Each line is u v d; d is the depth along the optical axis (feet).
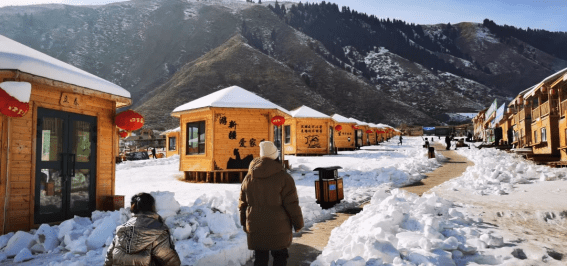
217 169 49.14
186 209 20.30
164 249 10.99
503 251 15.53
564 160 57.41
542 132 72.74
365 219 20.53
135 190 40.37
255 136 50.62
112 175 25.55
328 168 29.71
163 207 19.33
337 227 21.59
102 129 24.75
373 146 159.33
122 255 10.62
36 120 19.88
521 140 94.89
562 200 27.17
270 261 16.17
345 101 621.31
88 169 23.47
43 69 18.80
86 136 23.50
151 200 11.37
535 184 36.17
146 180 52.03
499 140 122.01
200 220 19.22
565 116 59.47
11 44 19.52
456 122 595.06
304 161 74.18
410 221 19.43
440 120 618.85
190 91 518.37
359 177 47.83
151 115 431.84
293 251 17.69
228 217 19.21
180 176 56.24
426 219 18.80
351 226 20.27
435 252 14.88
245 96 51.60
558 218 22.29
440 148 137.49
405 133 381.19
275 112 52.75
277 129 60.39
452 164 66.90
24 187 19.17
